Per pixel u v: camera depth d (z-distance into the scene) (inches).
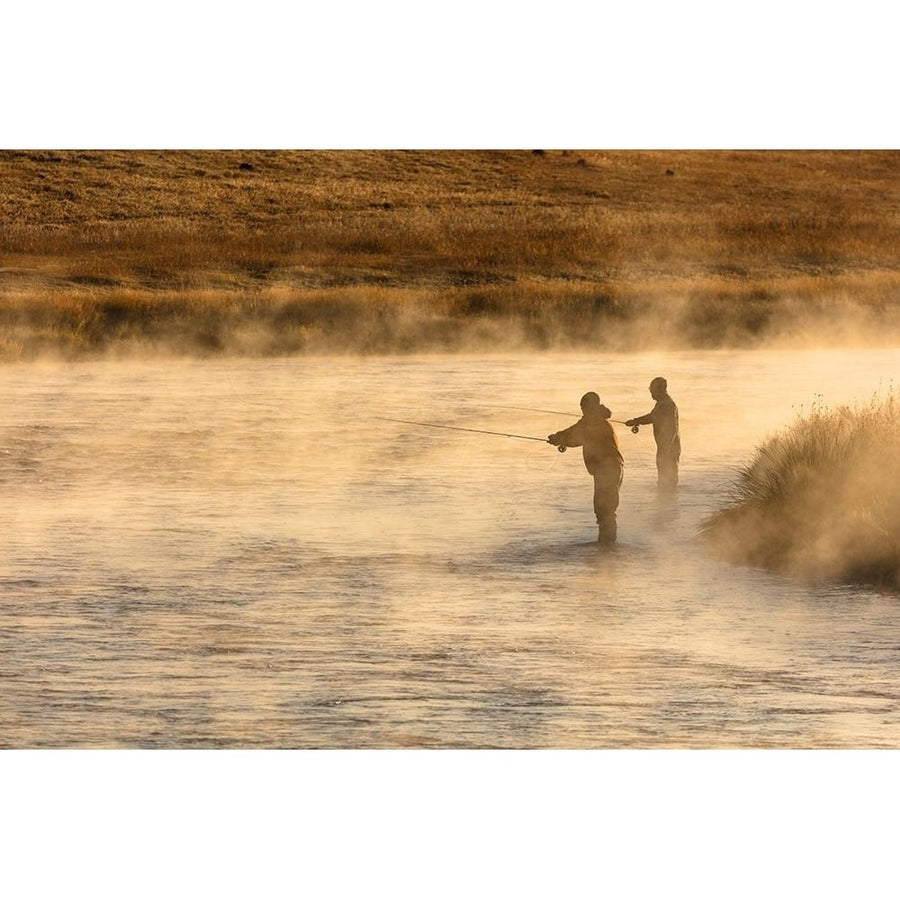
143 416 4468.5
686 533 2509.8
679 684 1549.0
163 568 2212.1
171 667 1621.6
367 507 2815.0
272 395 5132.9
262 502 2878.9
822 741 1330.0
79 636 1772.9
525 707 1455.5
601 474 2396.7
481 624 1838.1
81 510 2780.5
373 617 1881.2
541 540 2454.5
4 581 2110.0
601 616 1883.6
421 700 1483.8
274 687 1534.2
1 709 1448.1
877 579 2091.5
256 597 2003.0
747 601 1973.4
